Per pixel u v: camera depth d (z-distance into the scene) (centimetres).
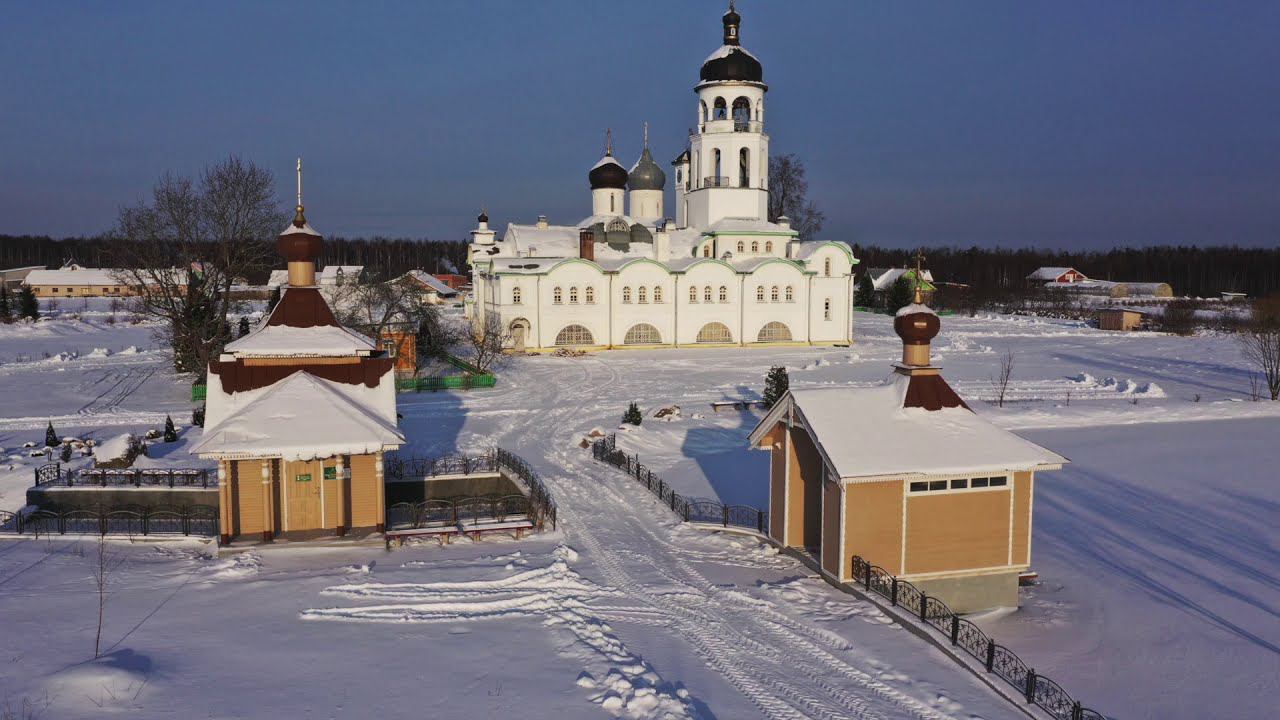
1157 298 18538
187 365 6525
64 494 3428
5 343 9144
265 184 6600
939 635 2206
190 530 3131
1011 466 2595
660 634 2223
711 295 9056
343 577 2575
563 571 2625
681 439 4806
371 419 3005
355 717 1725
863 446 2595
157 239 6550
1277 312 10869
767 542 3031
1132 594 2767
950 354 8769
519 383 6644
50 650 1994
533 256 9025
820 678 1995
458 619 2273
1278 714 2036
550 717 1739
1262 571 2953
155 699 1770
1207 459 4503
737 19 9969
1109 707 2052
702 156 10081
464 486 3672
